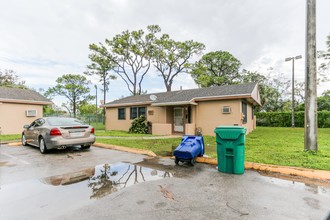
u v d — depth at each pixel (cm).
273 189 365
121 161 602
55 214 279
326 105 2423
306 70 632
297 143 866
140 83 3216
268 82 3219
